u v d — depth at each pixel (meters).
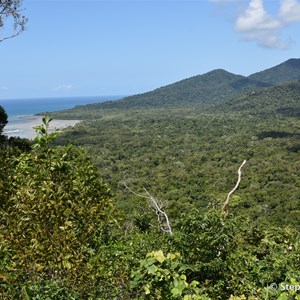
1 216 3.15
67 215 3.06
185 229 3.88
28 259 2.87
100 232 3.62
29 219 2.97
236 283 3.60
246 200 43.78
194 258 3.76
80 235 3.18
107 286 2.96
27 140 12.17
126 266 3.25
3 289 2.61
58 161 3.46
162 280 2.64
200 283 3.66
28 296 2.43
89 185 3.55
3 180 3.49
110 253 3.55
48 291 2.60
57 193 3.15
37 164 3.45
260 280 3.60
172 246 3.88
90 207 3.30
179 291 2.55
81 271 2.95
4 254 2.94
